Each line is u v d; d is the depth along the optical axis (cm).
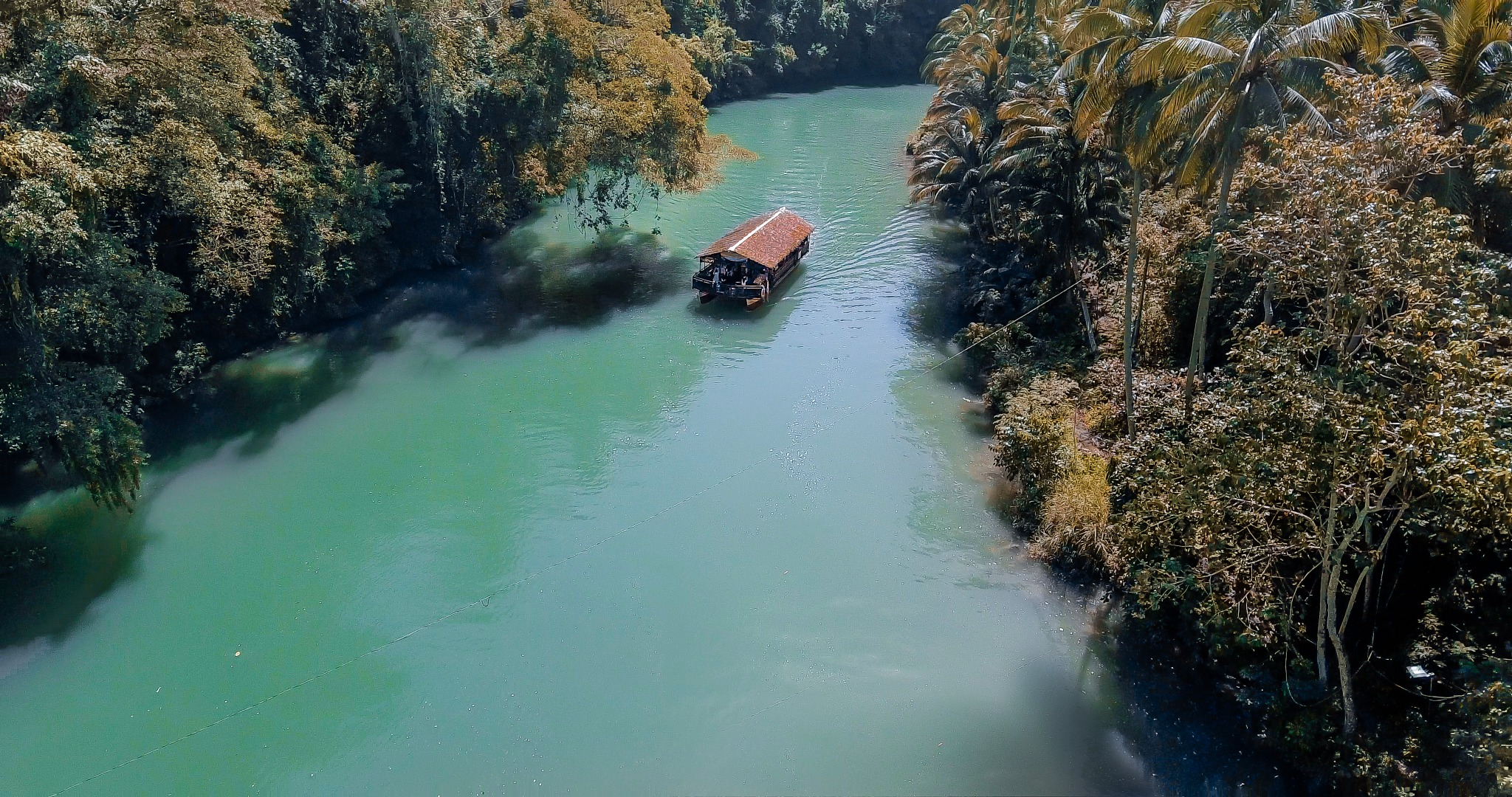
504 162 5538
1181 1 2928
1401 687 2148
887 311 4941
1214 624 2356
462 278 5300
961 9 8538
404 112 5106
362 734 2459
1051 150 4003
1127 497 2878
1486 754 1828
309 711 2528
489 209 5759
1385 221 1942
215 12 3781
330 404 4041
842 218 6394
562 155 5209
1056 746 2392
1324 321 2136
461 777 2336
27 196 2698
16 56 3244
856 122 9356
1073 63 3064
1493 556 2150
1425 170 2216
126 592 2958
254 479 3522
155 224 3847
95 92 3209
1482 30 2727
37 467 3447
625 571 3030
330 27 5094
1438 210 1998
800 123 9262
